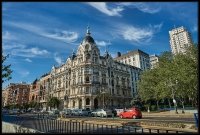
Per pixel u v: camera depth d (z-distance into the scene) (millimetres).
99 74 87938
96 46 90938
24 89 163125
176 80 46219
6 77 27453
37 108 113438
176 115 41031
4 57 27234
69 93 91375
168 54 55188
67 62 98125
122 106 94688
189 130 16078
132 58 124125
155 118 35406
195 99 49469
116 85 94812
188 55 46281
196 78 42031
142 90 61250
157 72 56094
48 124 17297
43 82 120438
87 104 82500
